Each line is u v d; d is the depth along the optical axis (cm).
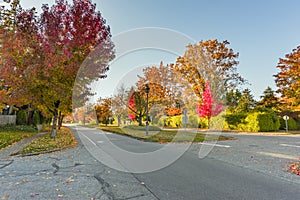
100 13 895
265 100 2723
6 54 775
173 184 324
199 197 268
